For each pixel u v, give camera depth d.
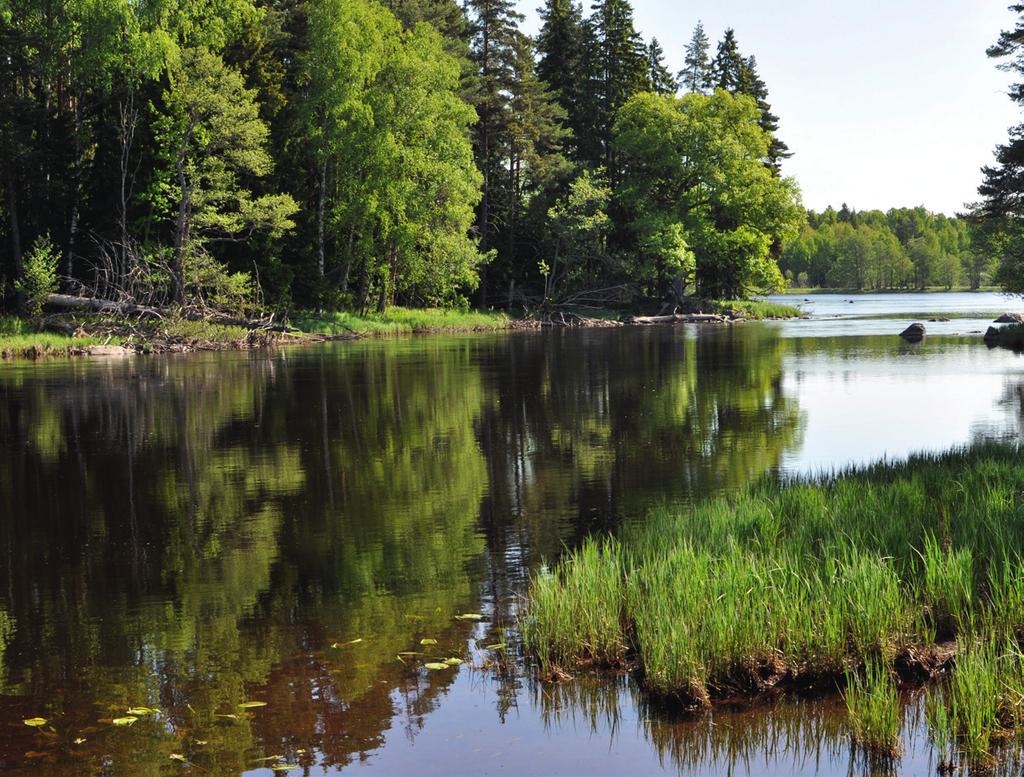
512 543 10.05
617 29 69.06
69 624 7.77
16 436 18.02
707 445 15.91
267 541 10.39
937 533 8.23
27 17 41.31
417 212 51.25
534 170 63.22
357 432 18.06
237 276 41.81
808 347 38.44
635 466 14.23
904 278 167.75
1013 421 17.80
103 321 39.94
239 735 5.67
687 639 6.15
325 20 47.84
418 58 50.97
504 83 60.72
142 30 43.25
